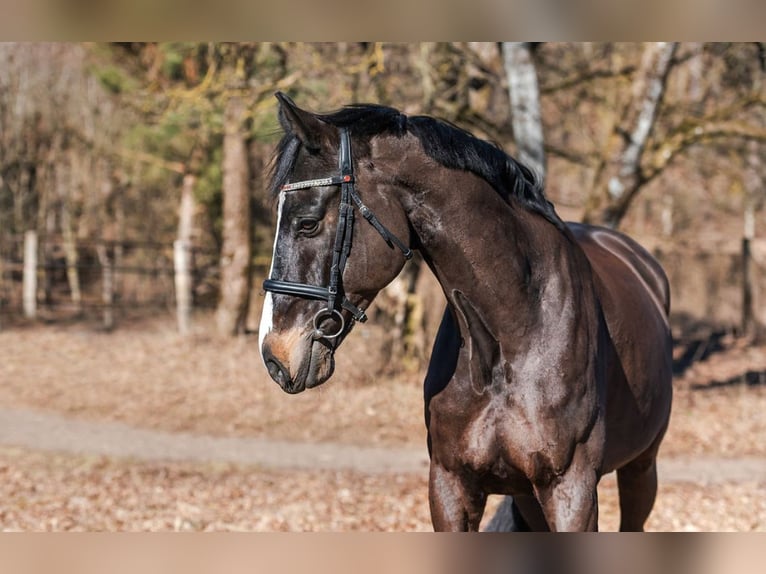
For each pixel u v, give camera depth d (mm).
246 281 14641
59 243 19547
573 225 4406
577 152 13281
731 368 12852
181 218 17562
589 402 2859
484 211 2826
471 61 11133
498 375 2838
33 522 5590
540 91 11570
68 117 19312
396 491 6984
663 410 3678
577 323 2889
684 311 16297
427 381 3051
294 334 2602
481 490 2967
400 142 2750
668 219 18641
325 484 7266
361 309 2703
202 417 10164
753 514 6098
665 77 10648
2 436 9195
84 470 7715
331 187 2643
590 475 2848
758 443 9102
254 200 16266
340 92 11922
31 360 12875
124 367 12438
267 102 12148
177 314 16125
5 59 18484
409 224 2785
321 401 10578
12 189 18906
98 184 20375
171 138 15750
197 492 6863
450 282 2840
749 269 15008
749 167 16031
